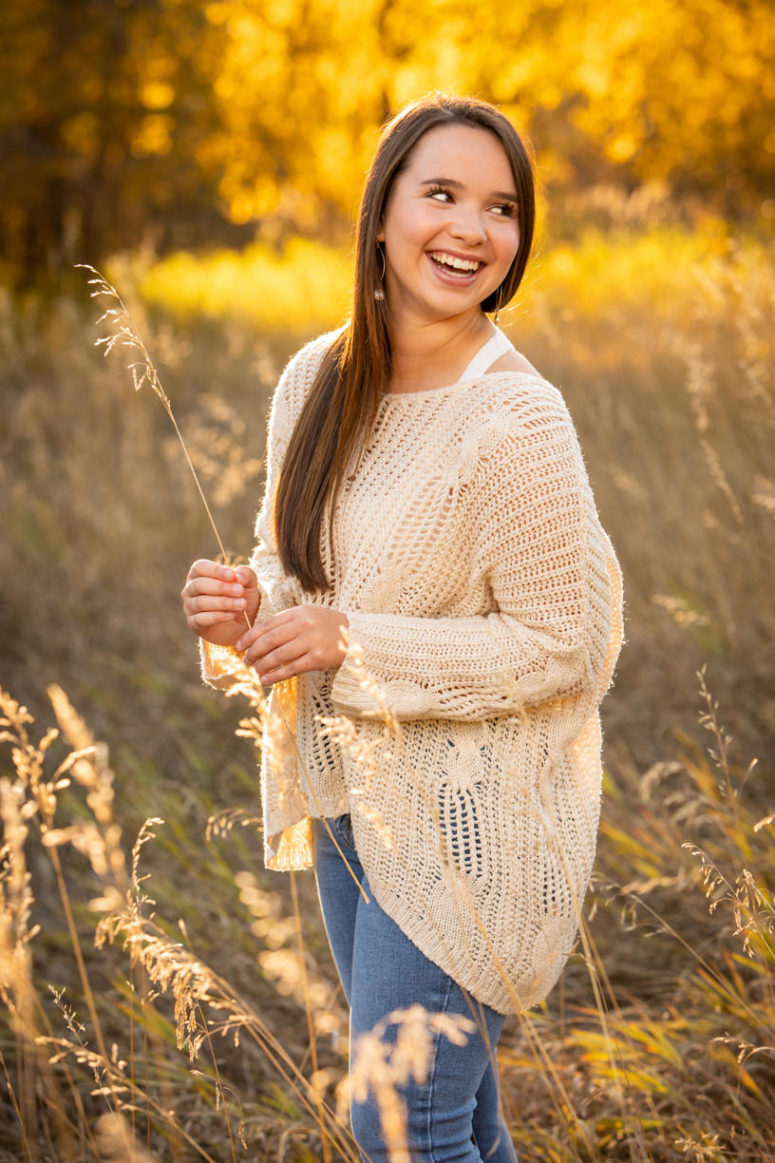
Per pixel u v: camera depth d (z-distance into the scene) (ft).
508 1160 6.65
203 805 13.03
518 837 6.03
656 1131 8.02
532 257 6.91
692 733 13.47
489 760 6.10
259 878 12.04
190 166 44.65
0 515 21.22
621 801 11.74
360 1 39.11
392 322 6.39
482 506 5.97
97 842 5.48
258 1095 9.23
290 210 54.29
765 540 15.24
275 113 42.65
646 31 40.75
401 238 6.15
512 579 5.98
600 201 45.24
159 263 47.34
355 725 6.25
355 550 6.23
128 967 10.75
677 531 16.33
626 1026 8.66
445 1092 5.88
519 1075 9.02
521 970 6.09
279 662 5.99
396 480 6.20
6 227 43.70
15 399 26.37
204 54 40.73
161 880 11.82
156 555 19.47
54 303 35.01
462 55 38.58
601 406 19.07
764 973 8.01
